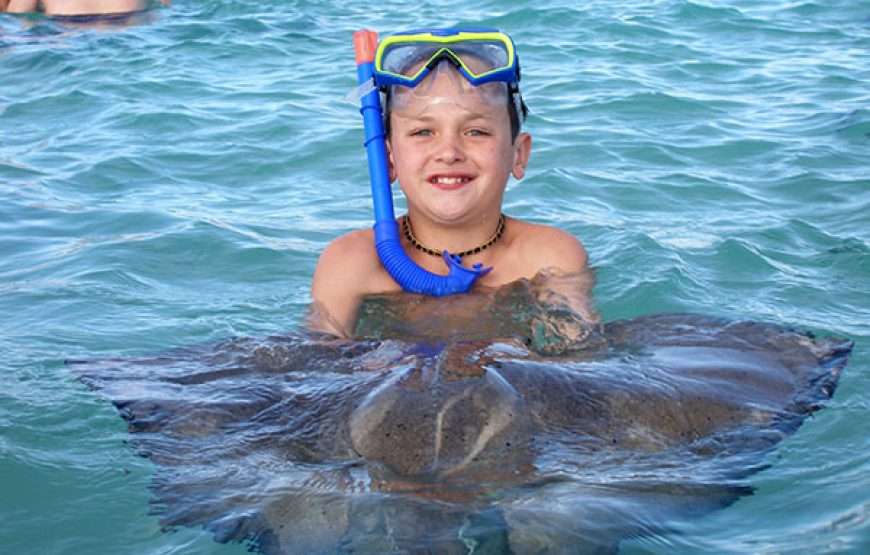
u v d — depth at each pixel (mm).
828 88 3273
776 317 1928
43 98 3371
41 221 2402
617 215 2375
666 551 1361
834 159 2682
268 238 2301
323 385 1609
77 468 1534
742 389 1606
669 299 1979
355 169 2699
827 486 1464
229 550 1379
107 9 4734
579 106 3109
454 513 1376
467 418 1484
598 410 1524
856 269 2117
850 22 4230
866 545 1383
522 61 3703
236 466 1486
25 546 1437
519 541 1345
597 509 1391
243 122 3037
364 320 1854
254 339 1802
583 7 4492
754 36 4039
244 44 4102
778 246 2217
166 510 1448
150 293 2062
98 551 1424
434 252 1920
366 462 1454
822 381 1661
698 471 1469
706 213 2389
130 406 1630
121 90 3418
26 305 2010
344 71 3625
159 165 2750
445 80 1830
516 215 2373
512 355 1615
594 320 1834
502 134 1862
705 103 3133
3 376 1742
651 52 3799
